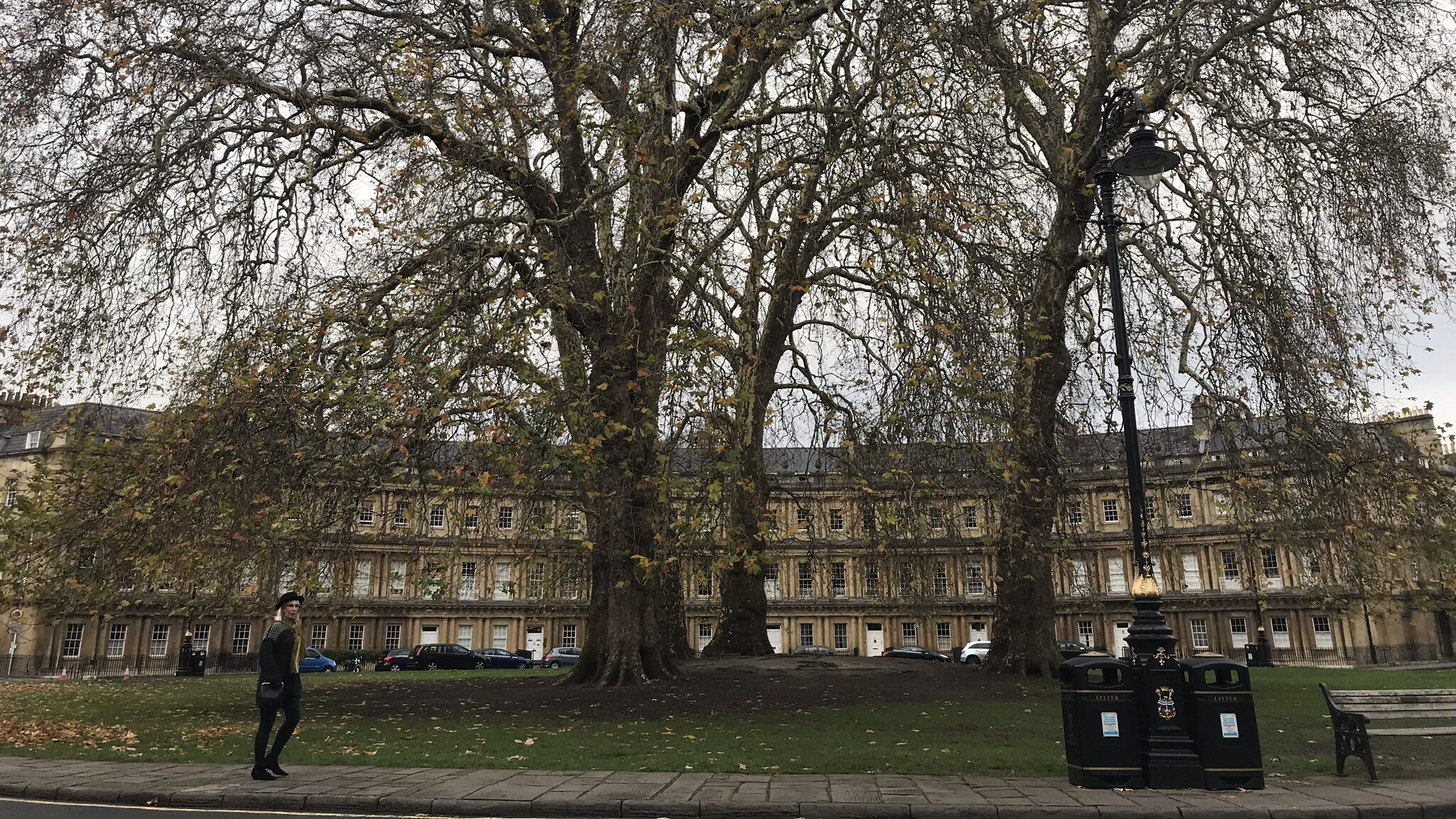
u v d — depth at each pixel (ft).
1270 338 47.93
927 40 46.75
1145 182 38.19
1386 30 52.80
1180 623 198.80
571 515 45.06
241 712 51.78
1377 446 48.55
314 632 190.90
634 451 45.96
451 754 34.81
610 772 30.94
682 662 76.23
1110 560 205.87
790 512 117.60
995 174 49.90
